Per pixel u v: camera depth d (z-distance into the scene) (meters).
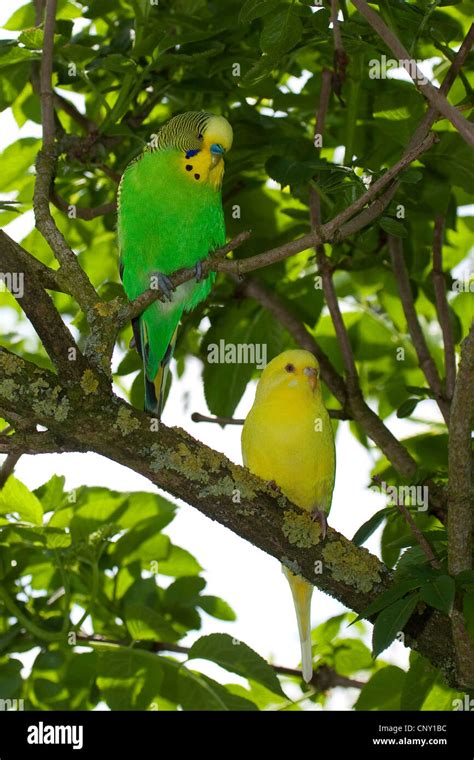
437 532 7.88
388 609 6.35
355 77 10.12
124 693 9.05
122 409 7.34
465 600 6.54
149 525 10.30
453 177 10.45
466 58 9.97
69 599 9.62
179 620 10.69
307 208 12.10
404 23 8.93
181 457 7.45
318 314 12.04
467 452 6.88
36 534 9.65
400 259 10.96
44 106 9.00
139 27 10.09
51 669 9.58
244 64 10.46
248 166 11.03
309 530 7.68
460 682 7.54
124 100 10.27
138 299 7.73
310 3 8.64
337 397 10.73
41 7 10.79
